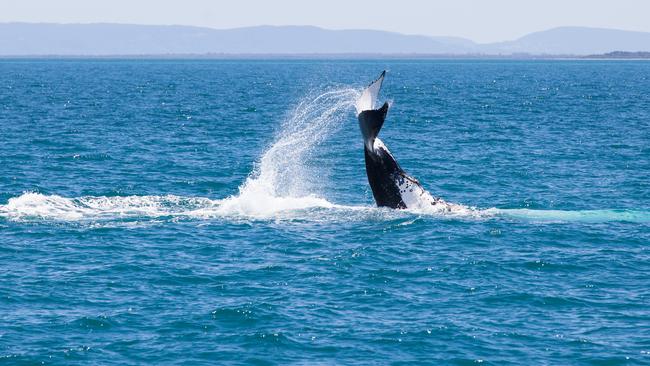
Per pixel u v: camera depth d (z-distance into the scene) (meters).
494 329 61.06
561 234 86.94
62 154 146.75
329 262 76.56
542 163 142.75
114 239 82.88
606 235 86.88
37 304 64.94
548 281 71.88
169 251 79.44
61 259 76.25
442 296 67.88
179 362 55.25
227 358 55.97
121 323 61.50
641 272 74.62
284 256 78.44
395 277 72.56
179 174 127.88
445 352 57.22
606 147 167.00
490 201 109.31
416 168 135.88
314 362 55.53
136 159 142.88
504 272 74.12
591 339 59.38
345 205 102.88
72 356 55.88
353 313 64.00
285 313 63.69
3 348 56.91
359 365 55.12
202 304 65.44
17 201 96.12
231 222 90.50
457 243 83.12
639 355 56.81
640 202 108.62
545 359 56.28
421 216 93.06
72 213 92.38
